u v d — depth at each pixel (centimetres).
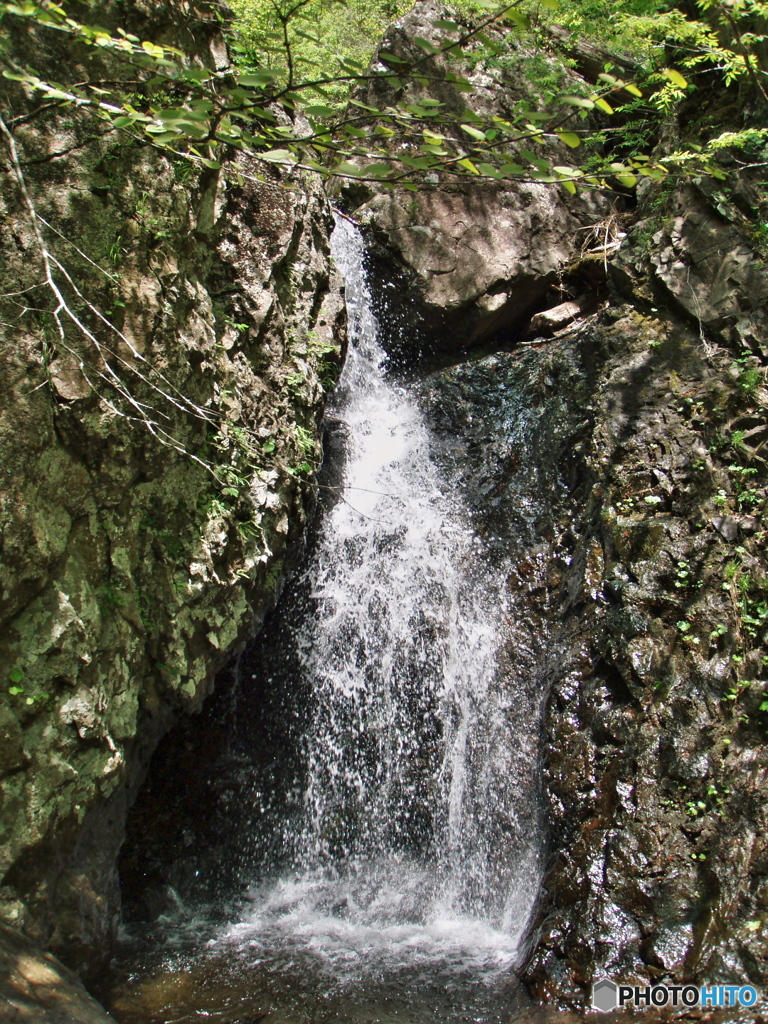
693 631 484
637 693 479
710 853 416
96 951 412
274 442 499
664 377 596
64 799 368
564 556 595
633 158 265
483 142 273
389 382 779
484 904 516
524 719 550
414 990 425
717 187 633
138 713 439
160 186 407
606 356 639
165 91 397
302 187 564
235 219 495
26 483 343
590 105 256
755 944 375
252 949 469
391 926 504
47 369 353
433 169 279
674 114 686
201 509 436
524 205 796
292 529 536
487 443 695
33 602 353
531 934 449
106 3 391
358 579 620
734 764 434
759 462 529
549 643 564
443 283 771
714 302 608
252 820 549
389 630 612
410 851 552
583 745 486
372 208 792
